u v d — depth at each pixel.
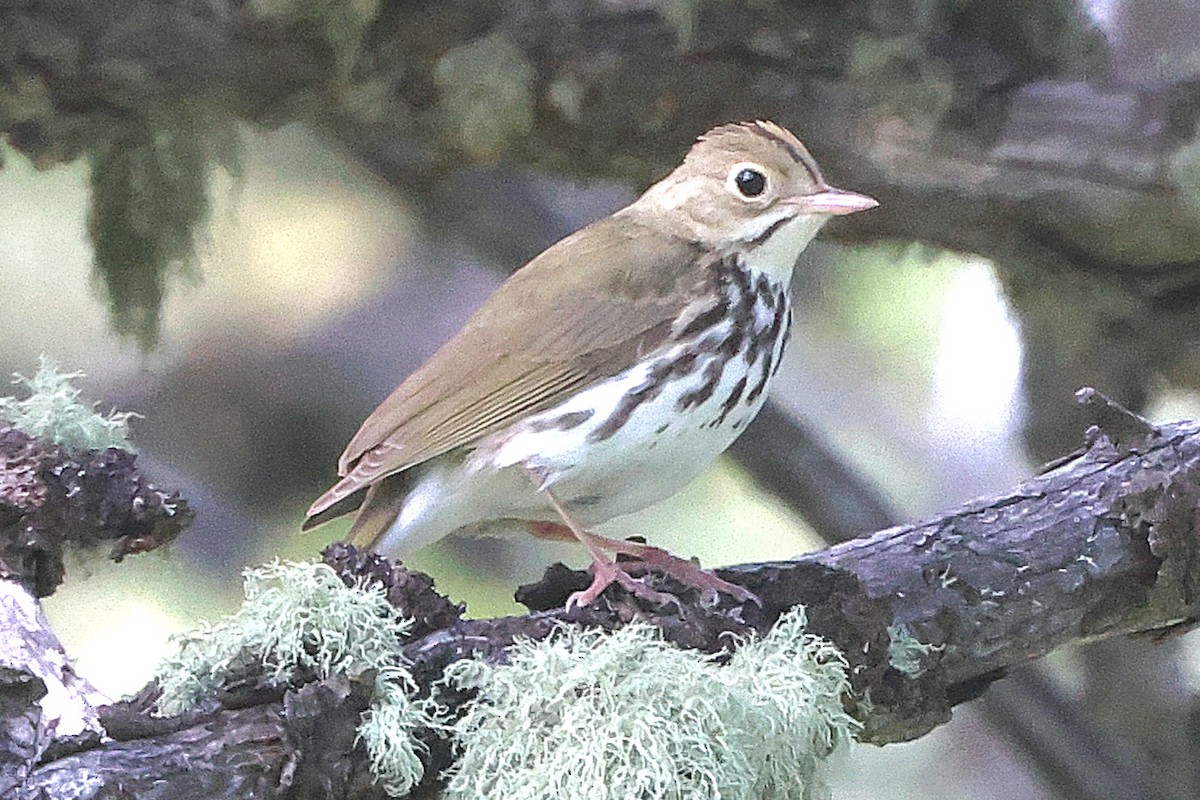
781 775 3.72
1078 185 3.85
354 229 4.06
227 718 3.71
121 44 3.84
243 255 4.05
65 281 4.05
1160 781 3.93
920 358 4.06
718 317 3.80
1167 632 3.79
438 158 3.88
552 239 3.95
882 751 4.05
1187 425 3.79
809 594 3.76
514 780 3.71
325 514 3.80
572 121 3.85
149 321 3.90
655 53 3.84
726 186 3.81
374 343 4.06
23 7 3.84
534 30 3.84
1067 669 3.99
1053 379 3.92
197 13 3.84
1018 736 3.93
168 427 4.05
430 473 3.80
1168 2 3.86
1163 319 3.88
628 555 3.79
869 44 3.85
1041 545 3.77
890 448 4.06
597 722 3.71
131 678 3.98
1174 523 3.78
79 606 3.99
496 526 3.82
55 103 3.85
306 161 4.04
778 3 3.84
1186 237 3.86
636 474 3.80
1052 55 3.85
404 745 3.71
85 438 3.76
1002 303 3.98
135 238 3.90
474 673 3.72
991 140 3.85
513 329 3.80
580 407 3.79
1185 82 3.84
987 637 3.77
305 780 3.71
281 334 4.06
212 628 3.72
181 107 3.86
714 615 3.75
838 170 3.86
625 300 3.80
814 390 4.07
